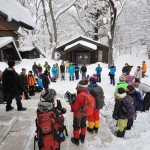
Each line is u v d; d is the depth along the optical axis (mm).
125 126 6547
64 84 18766
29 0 40219
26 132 6320
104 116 8672
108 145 5781
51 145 3873
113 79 17891
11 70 7574
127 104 6336
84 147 5598
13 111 8195
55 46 37250
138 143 5289
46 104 4008
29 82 12367
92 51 34812
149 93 9320
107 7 40438
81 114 5391
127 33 44188
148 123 7785
